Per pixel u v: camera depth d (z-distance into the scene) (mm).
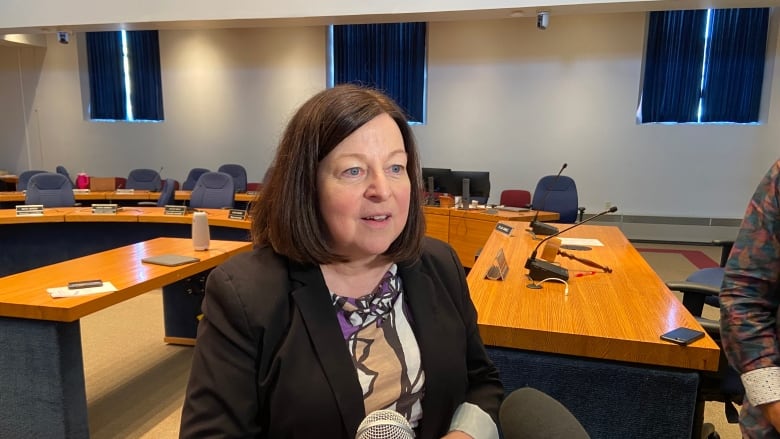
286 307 688
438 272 864
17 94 7988
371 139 682
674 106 6008
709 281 2322
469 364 889
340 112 677
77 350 1644
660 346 1113
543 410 652
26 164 8188
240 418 636
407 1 4637
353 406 667
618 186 6301
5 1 5332
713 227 6039
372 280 764
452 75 6586
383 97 744
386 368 734
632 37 5977
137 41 7445
